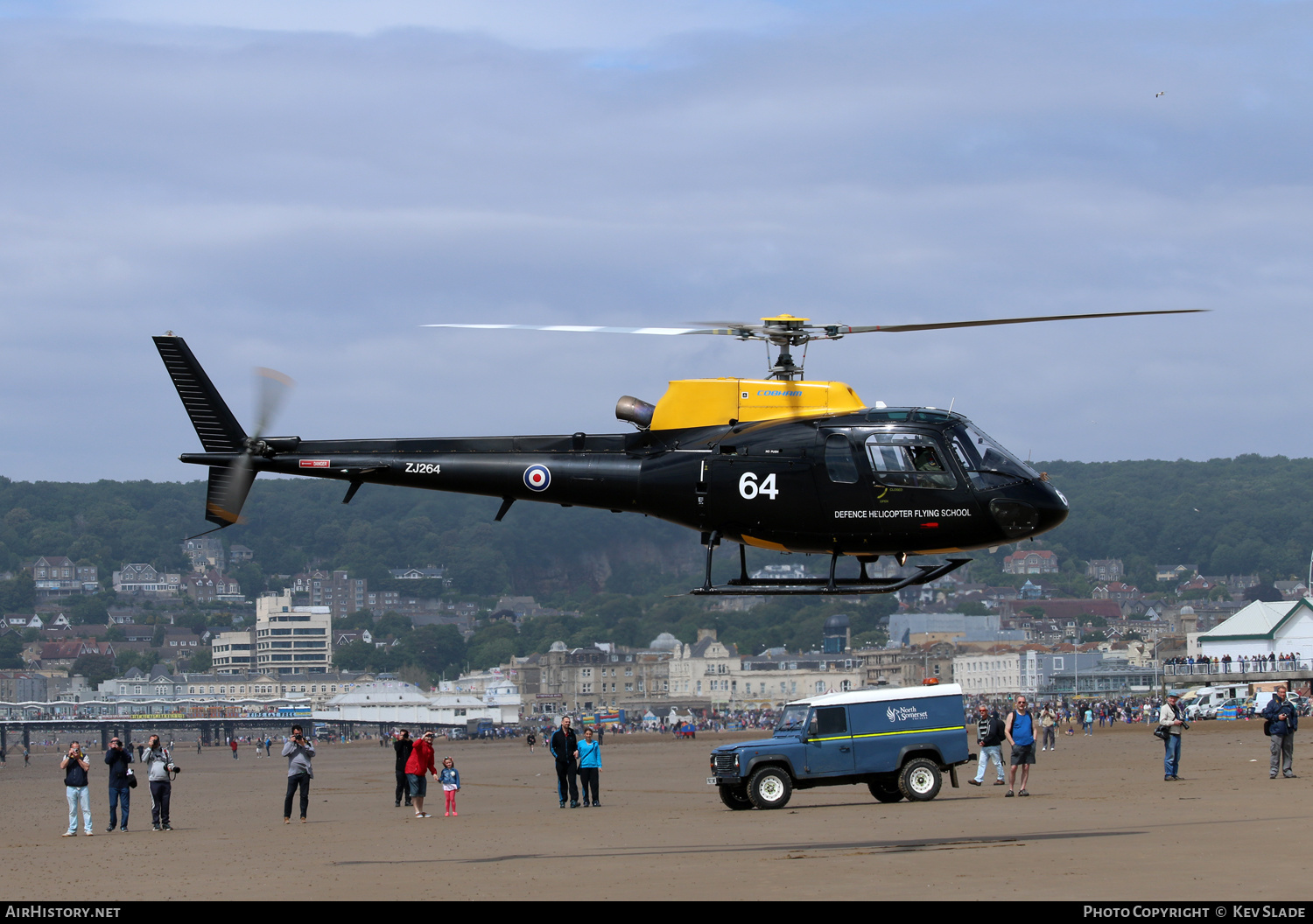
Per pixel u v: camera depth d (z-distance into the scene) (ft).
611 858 82.94
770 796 116.57
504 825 114.11
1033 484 89.97
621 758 318.86
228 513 101.40
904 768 117.39
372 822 124.67
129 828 127.65
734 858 79.05
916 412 91.35
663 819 112.78
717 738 554.05
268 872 83.05
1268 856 70.28
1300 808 96.02
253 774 306.96
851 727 117.80
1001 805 109.60
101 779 304.30
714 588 93.40
